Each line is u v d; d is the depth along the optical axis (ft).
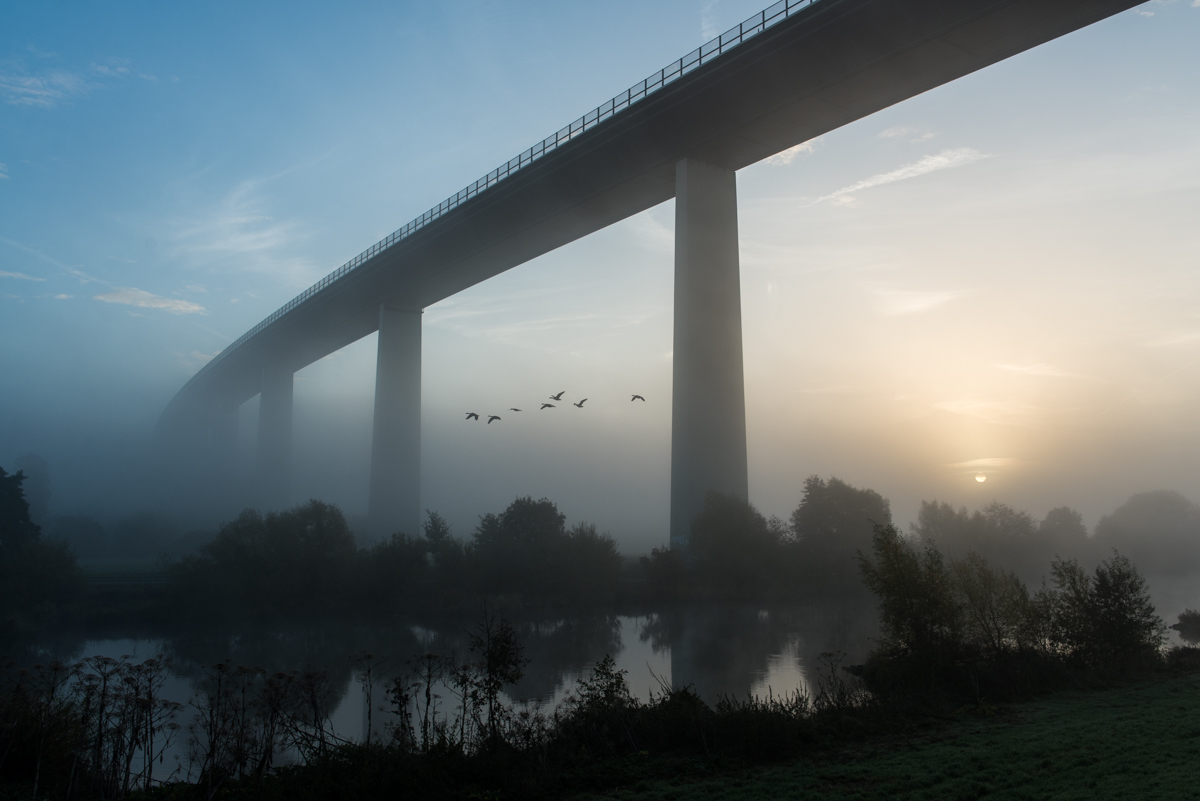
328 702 72.74
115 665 41.09
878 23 163.32
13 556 152.05
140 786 39.50
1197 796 29.86
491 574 179.11
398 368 318.65
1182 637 108.06
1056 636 64.03
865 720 48.29
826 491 211.00
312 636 135.44
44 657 113.19
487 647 45.68
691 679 86.74
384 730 55.01
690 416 200.85
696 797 35.04
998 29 161.48
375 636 134.41
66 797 35.60
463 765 37.65
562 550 184.85
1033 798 31.94
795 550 202.08
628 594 184.34
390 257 292.20
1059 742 40.27
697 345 204.13
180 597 157.07
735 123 195.42
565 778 37.86
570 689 79.66
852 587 201.57
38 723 38.29
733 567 188.24
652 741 43.60
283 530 170.50
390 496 306.35
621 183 226.38
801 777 37.29
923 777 35.96
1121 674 62.03
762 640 123.65
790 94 184.55
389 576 169.89
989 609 62.80
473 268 291.99
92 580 191.31
